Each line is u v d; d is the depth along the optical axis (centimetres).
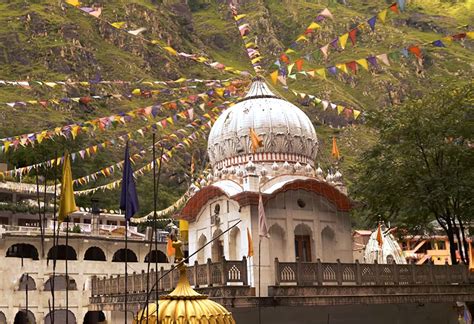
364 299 2933
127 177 1820
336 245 3400
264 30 17962
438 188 3419
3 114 9681
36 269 5306
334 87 14450
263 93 3634
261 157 3431
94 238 5628
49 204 6412
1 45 13112
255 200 3083
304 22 18600
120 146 8888
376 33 15875
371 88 15262
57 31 13962
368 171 3900
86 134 8612
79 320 5275
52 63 12938
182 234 3650
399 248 5125
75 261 5475
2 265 5159
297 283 2739
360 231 6931
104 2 15850
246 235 3044
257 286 2964
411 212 3675
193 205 3516
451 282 3400
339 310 3095
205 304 1955
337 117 13225
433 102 3772
